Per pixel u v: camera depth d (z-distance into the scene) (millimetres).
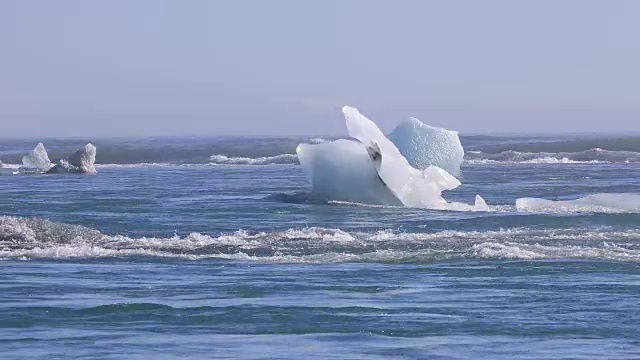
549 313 37656
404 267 48250
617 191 99000
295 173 141000
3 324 36000
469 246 54156
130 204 83938
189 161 185375
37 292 41875
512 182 114062
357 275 46094
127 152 188875
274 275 46188
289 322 36250
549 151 191250
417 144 100250
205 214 75062
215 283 44031
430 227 65125
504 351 32188
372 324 35875
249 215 74312
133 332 34812
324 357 31359
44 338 33875
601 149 186625
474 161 174750
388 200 81812
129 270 47781
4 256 51656
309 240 56688
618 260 49375
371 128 83062
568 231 59875
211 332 34812
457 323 36000
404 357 31422
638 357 31531
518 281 44281
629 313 37531
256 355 31641
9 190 103188
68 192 99812
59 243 55719
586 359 31297
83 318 36969
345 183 83688
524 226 64125
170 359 31141
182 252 53250
